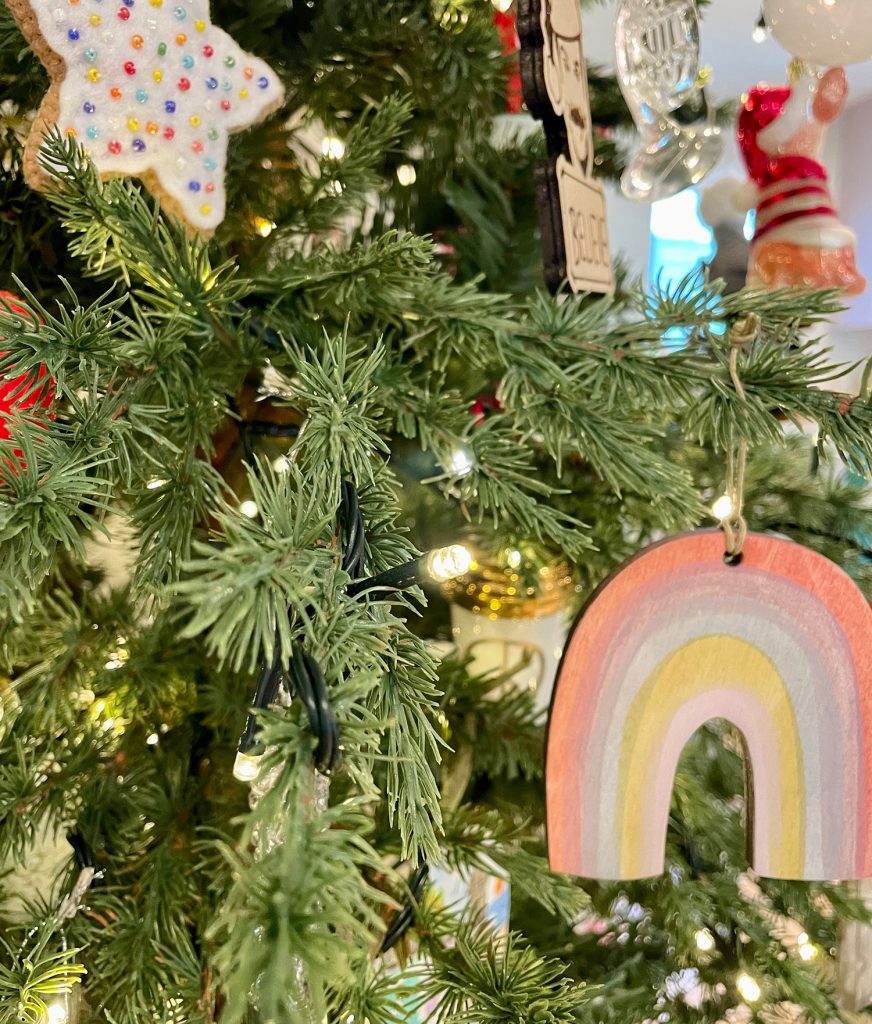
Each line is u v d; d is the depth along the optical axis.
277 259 0.60
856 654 0.41
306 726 0.21
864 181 1.25
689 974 0.70
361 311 0.50
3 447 0.29
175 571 0.39
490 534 0.66
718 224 0.66
